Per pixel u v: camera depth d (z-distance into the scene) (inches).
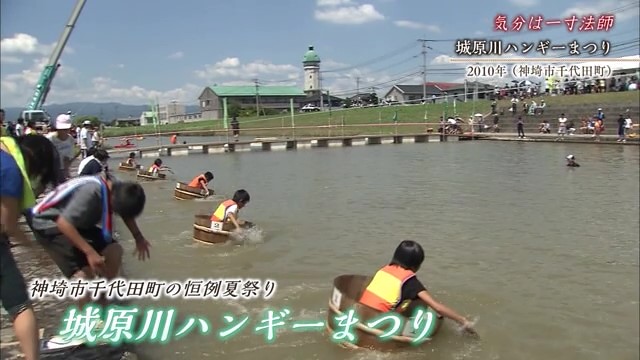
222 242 430.3
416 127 2145.7
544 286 349.7
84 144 763.4
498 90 2375.7
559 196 676.1
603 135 1491.1
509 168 979.3
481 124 1934.1
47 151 171.6
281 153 1481.3
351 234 481.1
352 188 769.6
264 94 4180.6
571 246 441.7
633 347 269.6
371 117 2498.8
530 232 489.7
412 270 243.3
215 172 1027.9
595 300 327.0
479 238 468.1
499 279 361.7
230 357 232.5
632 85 1859.0
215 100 4106.8
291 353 238.4
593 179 814.5
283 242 449.1
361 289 273.3
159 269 369.7
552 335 278.5
